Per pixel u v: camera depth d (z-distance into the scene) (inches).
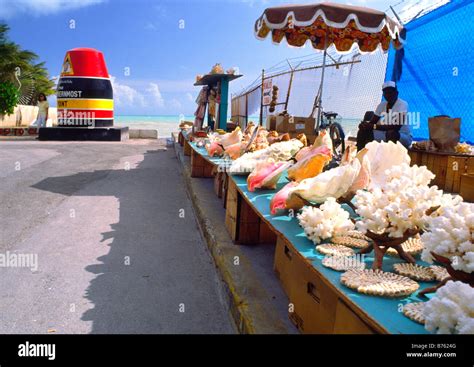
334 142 307.9
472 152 252.8
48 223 243.3
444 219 75.9
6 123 1170.6
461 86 280.4
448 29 290.8
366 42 376.2
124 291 154.2
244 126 762.8
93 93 877.2
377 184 133.3
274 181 169.5
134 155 602.9
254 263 163.9
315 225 108.7
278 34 369.1
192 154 362.3
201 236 226.2
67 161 510.3
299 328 111.3
